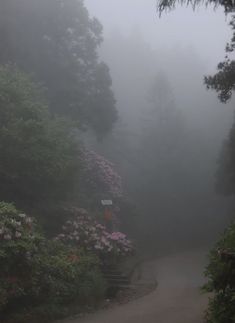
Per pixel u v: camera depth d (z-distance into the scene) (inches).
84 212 746.8
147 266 880.9
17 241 417.1
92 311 464.8
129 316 430.0
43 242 493.0
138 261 880.3
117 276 638.5
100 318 428.1
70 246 597.9
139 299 531.8
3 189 639.1
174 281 679.7
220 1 301.6
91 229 678.5
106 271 649.0
